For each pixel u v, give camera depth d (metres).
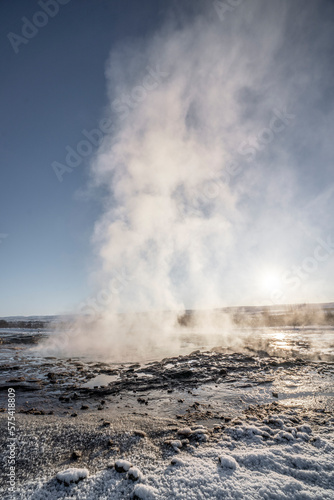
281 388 7.12
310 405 5.62
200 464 3.37
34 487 2.99
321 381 7.61
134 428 4.54
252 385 7.57
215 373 9.23
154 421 4.93
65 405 6.48
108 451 3.75
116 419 5.05
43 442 4.00
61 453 3.73
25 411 5.96
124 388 7.88
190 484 2.98
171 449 3.80
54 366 11.69
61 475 3.08
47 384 8.62
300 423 4.62
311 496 2.76
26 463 3.47
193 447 3.83
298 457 3.45
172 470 3.26
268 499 2.73
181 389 7.55
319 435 4.08
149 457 3.58
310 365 9.91
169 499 2.74
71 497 2.83
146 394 7.23
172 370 9.86
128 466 3.26
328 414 5.02
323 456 3.50
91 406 6.36
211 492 2.85
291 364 10.20
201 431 4.29
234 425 4.64
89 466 3.42
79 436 4.20
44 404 6.57
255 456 3.50
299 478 3.09
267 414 5.21
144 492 2.78
